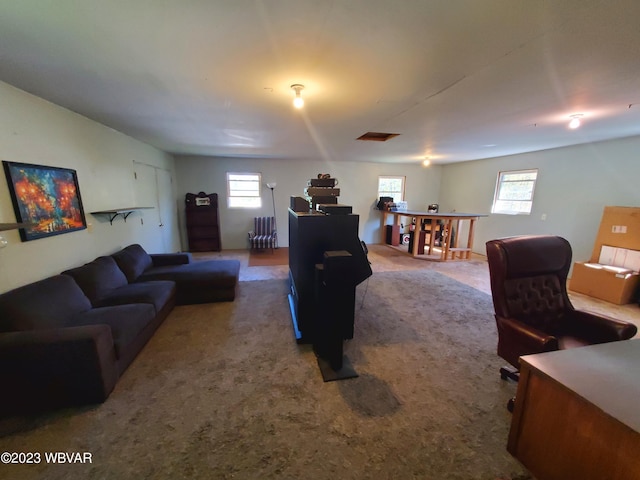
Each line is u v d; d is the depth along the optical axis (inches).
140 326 87.2
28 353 61.4
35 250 85.3
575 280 150.9
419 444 57.8
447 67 67.8
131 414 64.7
